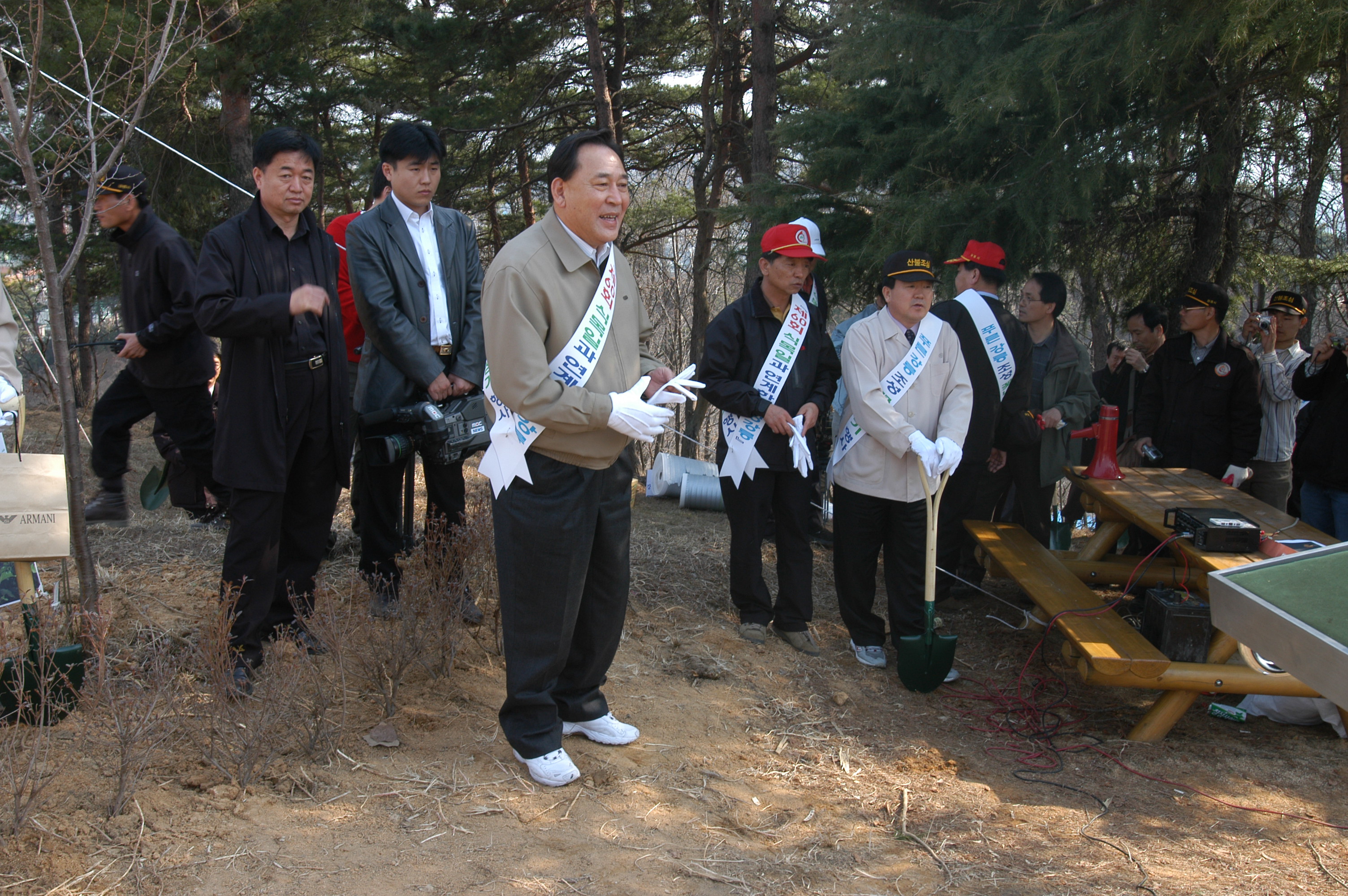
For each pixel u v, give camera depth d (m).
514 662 2.96
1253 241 7.81
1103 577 5.03
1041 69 5.47
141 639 3.66
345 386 3.58
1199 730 3.95
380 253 3.85
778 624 4.60
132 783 2.59
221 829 2.55
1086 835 3.03
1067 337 5.55
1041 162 5.93
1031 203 5.95
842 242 7.16
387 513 4.11
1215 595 2.03
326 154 13.47
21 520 2.86
